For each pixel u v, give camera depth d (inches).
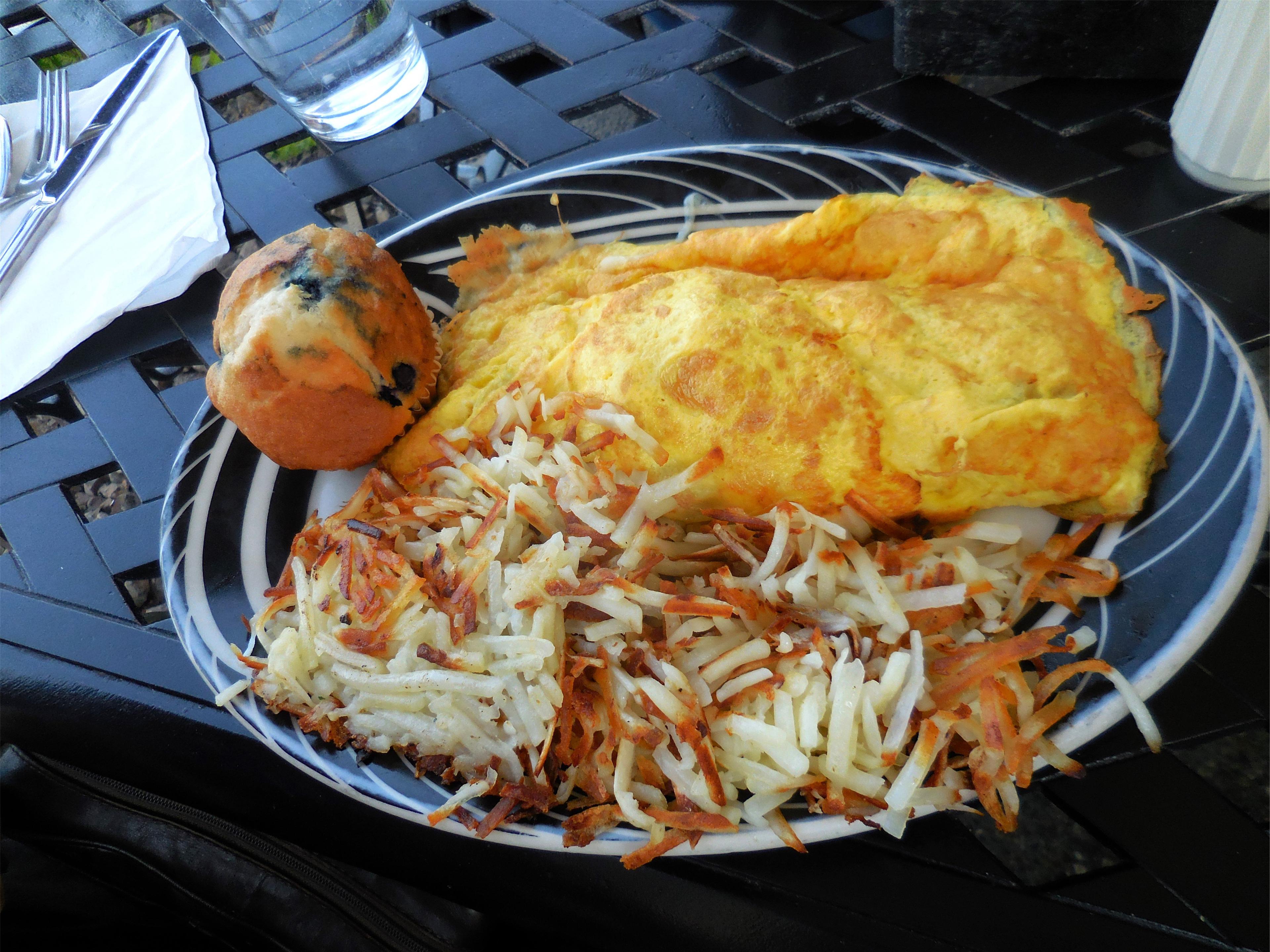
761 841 9.1
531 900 9.7
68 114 17.6
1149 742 9.0
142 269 15.0
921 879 8.9
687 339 11.1
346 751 10.3
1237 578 9.3
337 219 20.1
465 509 11.4
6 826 13.1
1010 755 9.0
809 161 13.4
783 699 9.7
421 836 10.1
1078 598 10.1
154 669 11.6
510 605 10.4
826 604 10.3
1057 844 11.6
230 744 10.9
